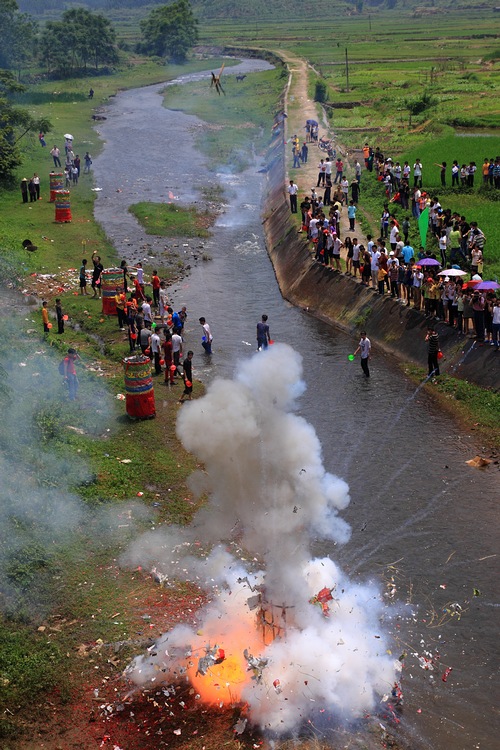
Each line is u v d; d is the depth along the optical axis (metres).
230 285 43.00
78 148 76.75
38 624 18.05
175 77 133.12
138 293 37.22
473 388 29.02
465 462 25.27
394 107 87.50
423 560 20.83
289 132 73.50
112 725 15.81
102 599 18.88
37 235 48.88
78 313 37.59
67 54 128.75
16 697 16.12
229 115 96.12
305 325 37.41
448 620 18.81
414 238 42.28
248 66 142.38
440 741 15.71
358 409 28.94
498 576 20.20
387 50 151.12
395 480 24.41
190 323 37.75
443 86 97.81
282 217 50.81
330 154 63.16
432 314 32.78
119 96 113.62
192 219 54.41
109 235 50.31
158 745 15.39
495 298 29.80
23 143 72.81
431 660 17.70
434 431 27.19
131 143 79.94
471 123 74.88
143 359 27.19
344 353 34.09
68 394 28.75
